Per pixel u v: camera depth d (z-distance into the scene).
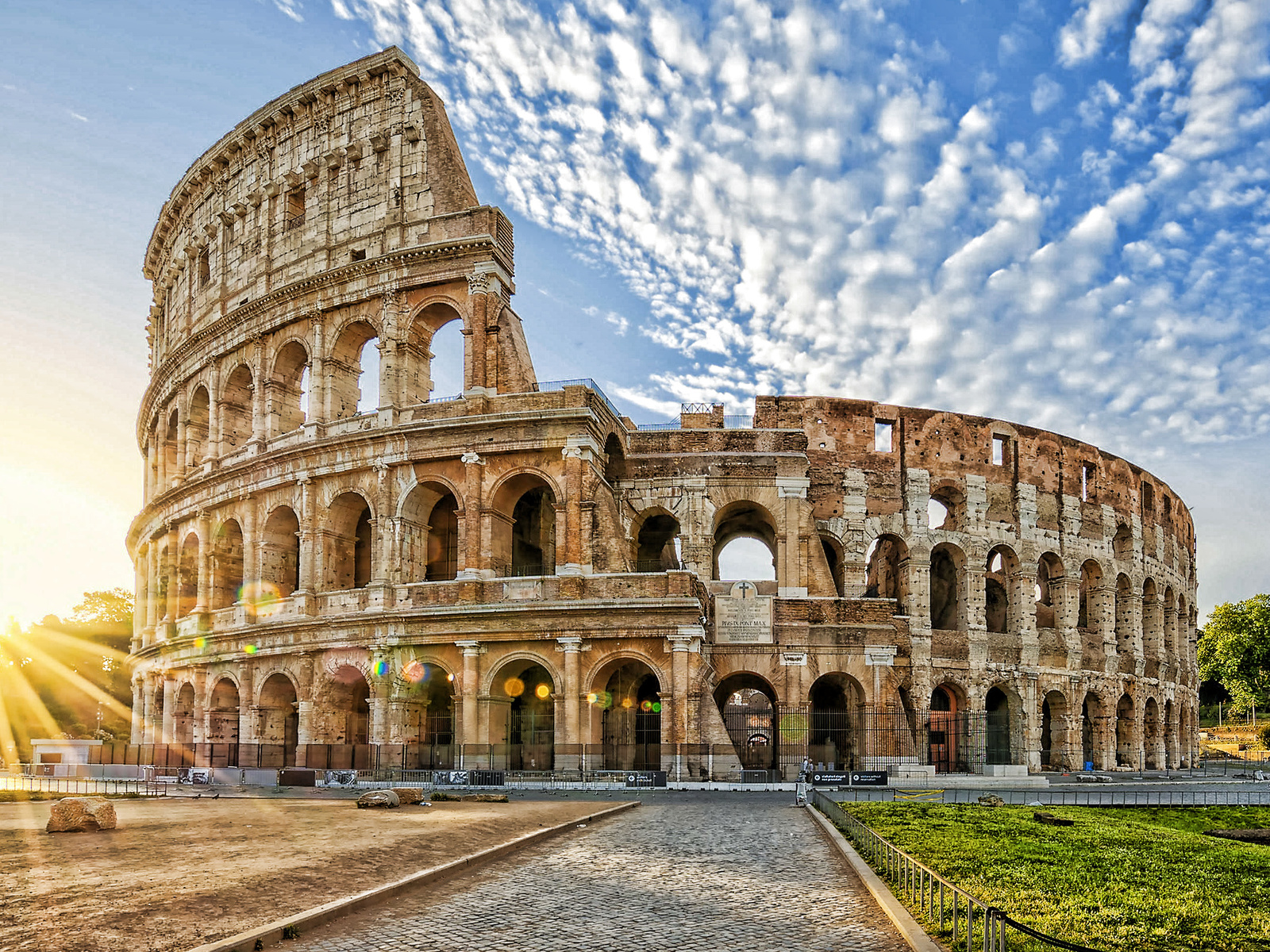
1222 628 110.88
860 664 68.81
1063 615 86.12
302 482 68.19
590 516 61.12
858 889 23.61
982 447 83.38
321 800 47.84
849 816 33.38
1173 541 106.50
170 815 38.81
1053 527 86.81
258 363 74.56
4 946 16.75
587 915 20.67
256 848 28.05
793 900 22.27
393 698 61.91
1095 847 29.81
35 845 28.61
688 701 57.47
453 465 64.12
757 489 71.50
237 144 80.62
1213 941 18.27
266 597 70.81
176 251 91.19
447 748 64.44
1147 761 96.00
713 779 56.62
